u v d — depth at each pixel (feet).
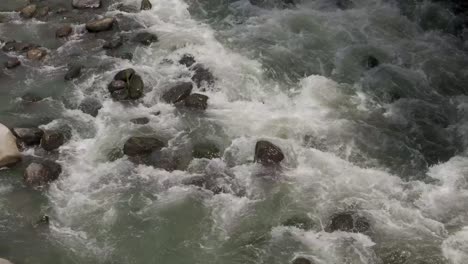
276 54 47.21
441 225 32.86
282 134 39.40
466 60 47.01
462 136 39.93
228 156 37.63
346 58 47.01
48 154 37.96
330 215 33.50
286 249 31.55
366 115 41.52
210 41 48.80
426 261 30.83
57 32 49.42
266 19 51.98
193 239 32.30
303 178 36.04
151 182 35.81
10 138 37.73
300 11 53.06
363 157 38.01
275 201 34.50
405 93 43.70
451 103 42.86
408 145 39.11
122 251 31.65
